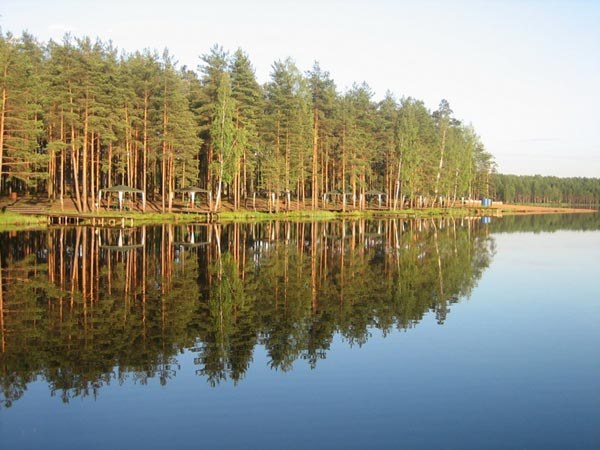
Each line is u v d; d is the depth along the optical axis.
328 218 68.25
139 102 58.62
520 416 9.55
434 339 14.34
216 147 60.31
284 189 67.62
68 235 39.75
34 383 10.87
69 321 15.44
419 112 93.69
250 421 9.27
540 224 69.62
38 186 67.19
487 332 15.12
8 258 27.80
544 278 24.86
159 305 17.62
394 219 71.50
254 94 65.00
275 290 20.58
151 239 38.22
